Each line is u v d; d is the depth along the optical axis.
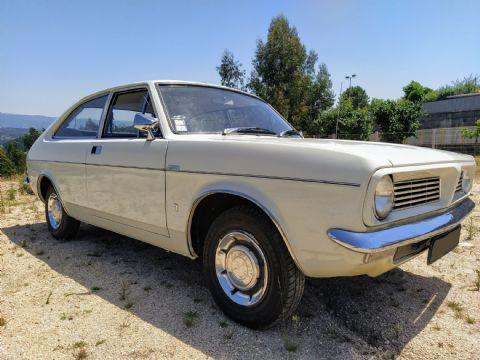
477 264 3.54
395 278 3.27
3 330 2.45
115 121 3.57
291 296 2.28
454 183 2.47
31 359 2.16
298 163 2.11
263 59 35.97
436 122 26.92
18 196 7.60
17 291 3.05
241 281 2.47
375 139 24.53
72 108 4.31
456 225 2.56
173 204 2.74
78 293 3.01
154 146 2.90
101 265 3.62
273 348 2.27
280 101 34.31
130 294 2.99
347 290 3.05
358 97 58.91
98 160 3.43
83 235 4.62
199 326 2.51
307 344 2.31
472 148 19.59
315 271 2.13
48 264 3.66
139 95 3.32
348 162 1.95
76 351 2.23
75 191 3.83
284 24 35.38
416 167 2.13
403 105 25.19
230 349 2.26
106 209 3.41
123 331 2.45
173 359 2.16
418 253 2.38
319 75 41.22
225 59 35.00
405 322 2.57
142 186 2.98
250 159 2.31
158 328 2.48
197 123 3.10
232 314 2.53
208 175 2.50
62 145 4.05
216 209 2.75
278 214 2.17
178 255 3.91
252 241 2.38
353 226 1.91
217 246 2.58
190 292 3.03
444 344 2.31
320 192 2.01
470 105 25.33
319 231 2.02
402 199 2.16
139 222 3.08
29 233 4.77
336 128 27.78
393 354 2.23
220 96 3.52
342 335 2.41
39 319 2.60
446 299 2.88
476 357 2.18
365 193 1.88
